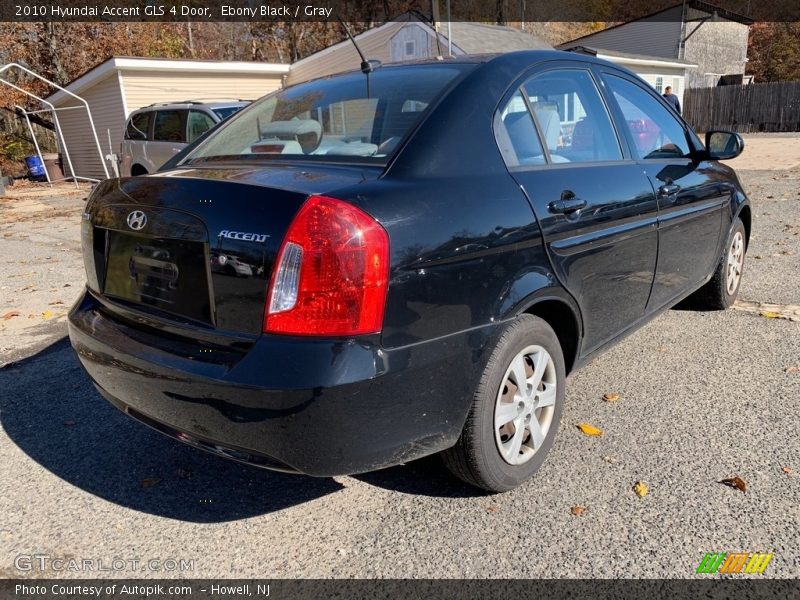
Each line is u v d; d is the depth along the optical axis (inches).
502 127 106.9
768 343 167.3
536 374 107.3
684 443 120.5
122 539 99.7
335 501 108.0
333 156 101.7
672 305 157.5
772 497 103.3
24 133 1022.4
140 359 93.2
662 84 1147.9
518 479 106.7
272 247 81.4
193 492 111.8
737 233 189.6
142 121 466.3
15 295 245.8
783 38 1701.5
